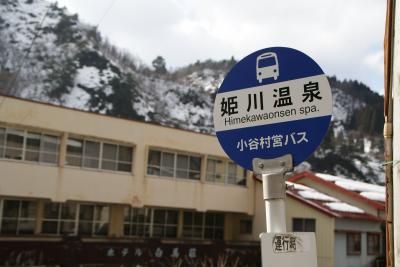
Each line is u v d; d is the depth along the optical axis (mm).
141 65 125188
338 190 27266
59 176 21156
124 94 109688
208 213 27000
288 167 2895
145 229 24500
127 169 23422
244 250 24484
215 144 26609
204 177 25891
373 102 100750
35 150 20719
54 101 103000
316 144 2834
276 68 3027
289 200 24297
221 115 3184
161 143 24469
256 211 27281
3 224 20297
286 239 2721
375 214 25500
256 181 27641
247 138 3064
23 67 108250
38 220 21203
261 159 2992
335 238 22625
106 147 22781
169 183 24609
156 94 117312
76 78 110000
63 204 22047
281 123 2961
